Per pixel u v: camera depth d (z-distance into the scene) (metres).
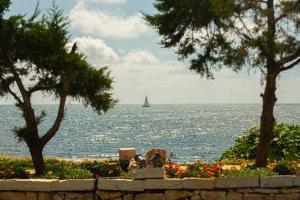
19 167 17.14
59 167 17.47
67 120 187.62
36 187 15.25
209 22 18.12
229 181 14.99
